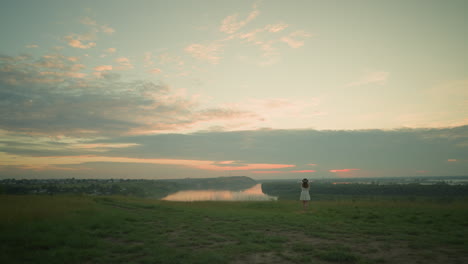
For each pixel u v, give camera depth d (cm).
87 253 692
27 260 638
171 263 616
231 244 824
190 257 658
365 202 2223
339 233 999
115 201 2370
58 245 789
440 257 679
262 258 670
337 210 1698
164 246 784
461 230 1042
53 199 1972
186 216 1461
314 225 1157
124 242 855
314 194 9575
